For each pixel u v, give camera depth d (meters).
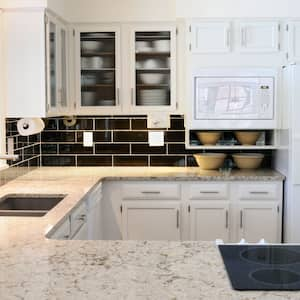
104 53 4.41
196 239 4.14
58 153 4.76
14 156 3.05
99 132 4.71
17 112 3.73
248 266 1.75
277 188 4.11
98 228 3.93
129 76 4.38
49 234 2.28
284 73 4.12
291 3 4.11
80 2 4.31
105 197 4.15
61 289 1.51
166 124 4.57
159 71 4.42
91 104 4.44
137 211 4.14
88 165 4.74
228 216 4.12
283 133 4.15
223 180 4.09
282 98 4.16
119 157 4.73
